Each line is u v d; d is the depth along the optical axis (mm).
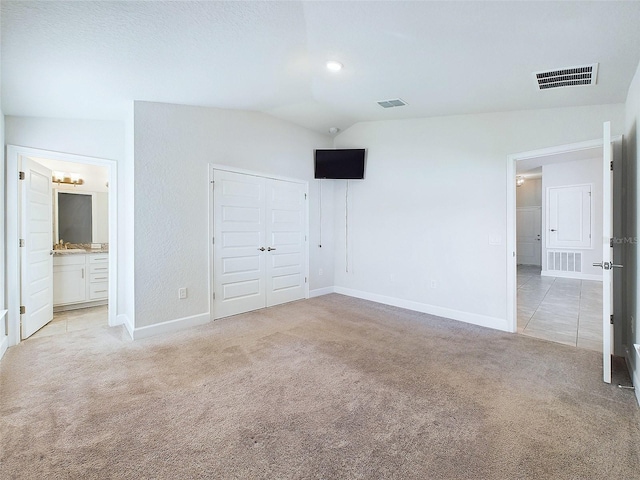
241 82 3025
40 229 3545
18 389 2207
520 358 2746
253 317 3977
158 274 3357
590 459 1535
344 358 2738
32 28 1873
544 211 7438
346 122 4680
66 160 3385
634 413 1915
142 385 2264
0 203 2939
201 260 3703
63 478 1420
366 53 2439
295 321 3814
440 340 3188
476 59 2381
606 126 2299
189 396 2117
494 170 3586
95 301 4688
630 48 2008
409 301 4406
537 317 4027
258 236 4320
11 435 1711
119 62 2400
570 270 7105
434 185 4109
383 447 1623
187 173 3561
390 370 2508
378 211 4762
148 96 3123
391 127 4555
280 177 4562
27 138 3172
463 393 2156
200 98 3367
